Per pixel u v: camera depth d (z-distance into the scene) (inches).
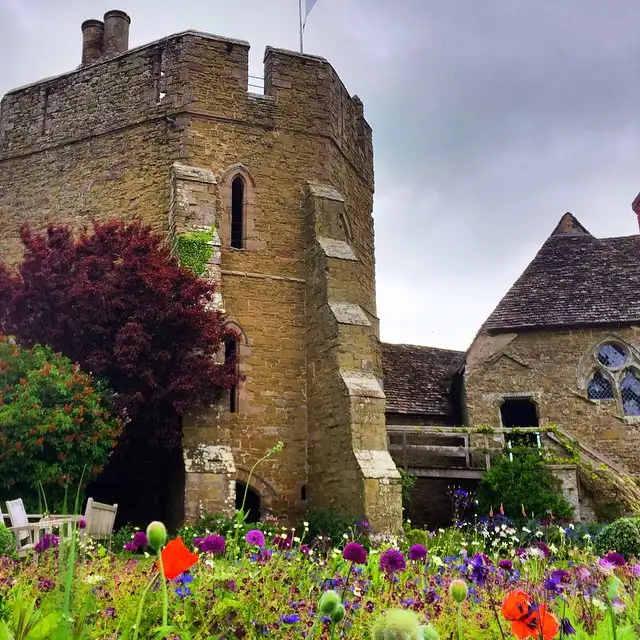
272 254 740.0
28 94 832.9
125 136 765.3
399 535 575.5
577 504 694.5
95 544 323.0
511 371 825.5
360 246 866.1
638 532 468.8
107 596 190.1
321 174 783.1
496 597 210.4
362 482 596.7
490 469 719.7
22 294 617.6
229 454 600.4
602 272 896.9
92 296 597.6
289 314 729.0
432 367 977.5
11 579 206.7
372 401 641.6
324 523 600.4
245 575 211.3
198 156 733.3
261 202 749.9
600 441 791.7
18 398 509.7
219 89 759.7
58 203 781.3
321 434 673.6
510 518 651.5
